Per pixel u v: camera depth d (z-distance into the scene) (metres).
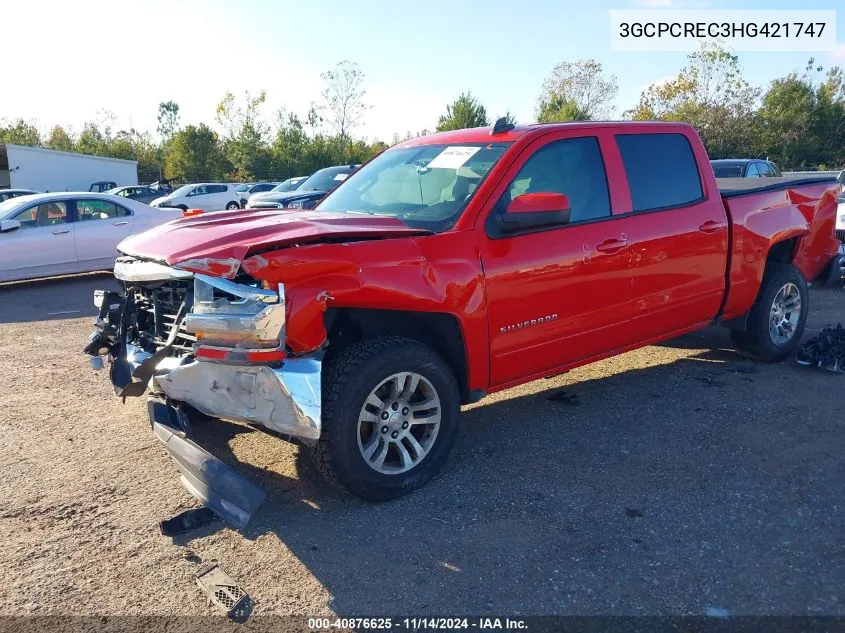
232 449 4.33
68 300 10.27
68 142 65.50
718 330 7.09
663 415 4.77
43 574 3.05
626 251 4.45
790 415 4.71
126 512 3.59
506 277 3.90
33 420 4.93
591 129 4.55
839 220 10.22
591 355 4.49
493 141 4.35
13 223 11.05
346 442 3.38
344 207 4.56
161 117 67.31
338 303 3.31
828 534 3.23
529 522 3.41
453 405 3.78
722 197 5.23
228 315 3.15
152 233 3.91
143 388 3.77
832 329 6.27
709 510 3.47
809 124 43.47
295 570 3.05
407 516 3.49
